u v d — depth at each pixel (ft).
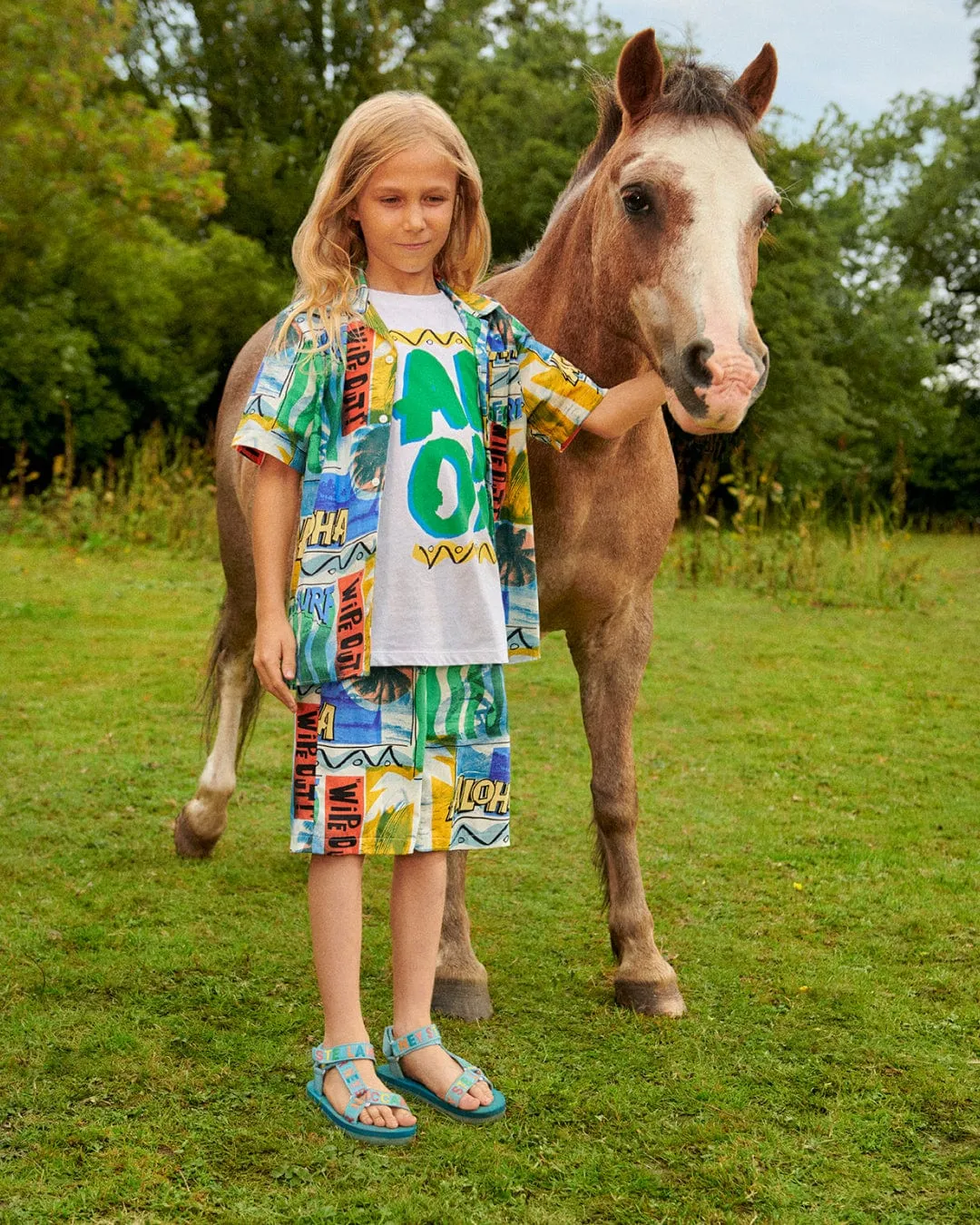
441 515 6.24
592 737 8.43
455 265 6.88
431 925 6.63
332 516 6.19
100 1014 7.59
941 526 64.95
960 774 14.47
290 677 6.25
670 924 9.57
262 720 16.24
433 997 7.89
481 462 6.47
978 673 20.74
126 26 38.52
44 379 46.01
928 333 84.94
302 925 9.23
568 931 9.37
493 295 8.95
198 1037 7.32
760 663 21.27
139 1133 6.22
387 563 6.18
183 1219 5.51
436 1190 5.83
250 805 12.51
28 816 11.71
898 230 84.33
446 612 6.26
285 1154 6.08
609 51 55.67
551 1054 7.30
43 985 7.98
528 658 7.03
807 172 53.42
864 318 65.21
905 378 67.67
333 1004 6.39
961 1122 6.59
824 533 33.78
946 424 70.13
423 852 6.56
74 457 49.55
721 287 6.32
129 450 42.55
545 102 52.80
